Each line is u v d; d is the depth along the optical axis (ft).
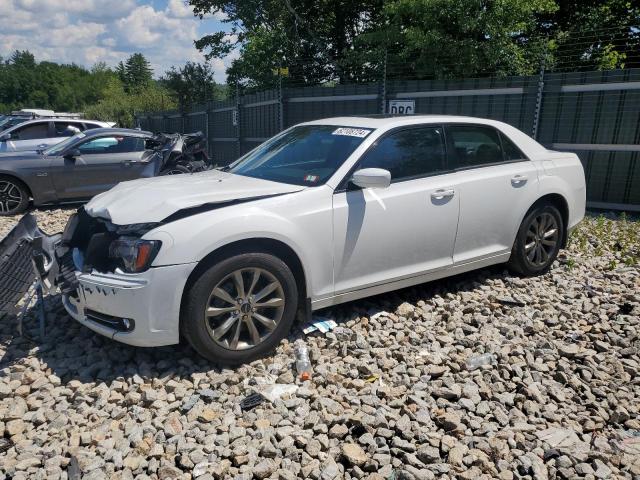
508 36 44.47
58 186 33.30
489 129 17.25
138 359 12.70
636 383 12.01
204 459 9.31
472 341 13.66
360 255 13.98
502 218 16.89
